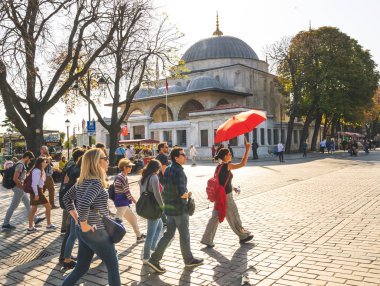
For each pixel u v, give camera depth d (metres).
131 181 19.19
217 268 5.54
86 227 3.95
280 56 50.06
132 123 51.94
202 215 9.62
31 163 10.36
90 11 19.23
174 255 6.32
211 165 30.56
